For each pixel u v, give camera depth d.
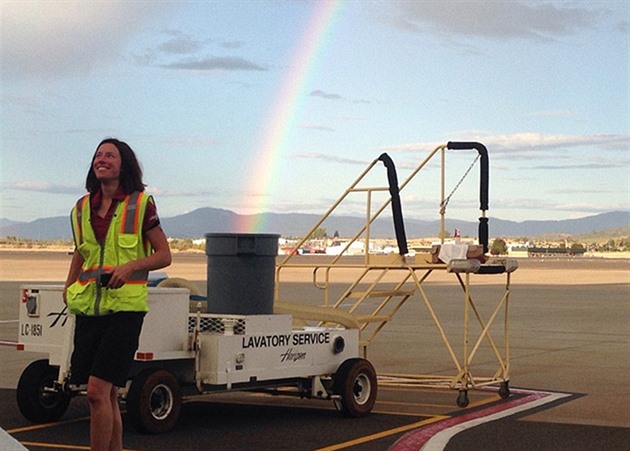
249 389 8.59
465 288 9.84
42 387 8.45
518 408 9.60
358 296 10.32
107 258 5.45
